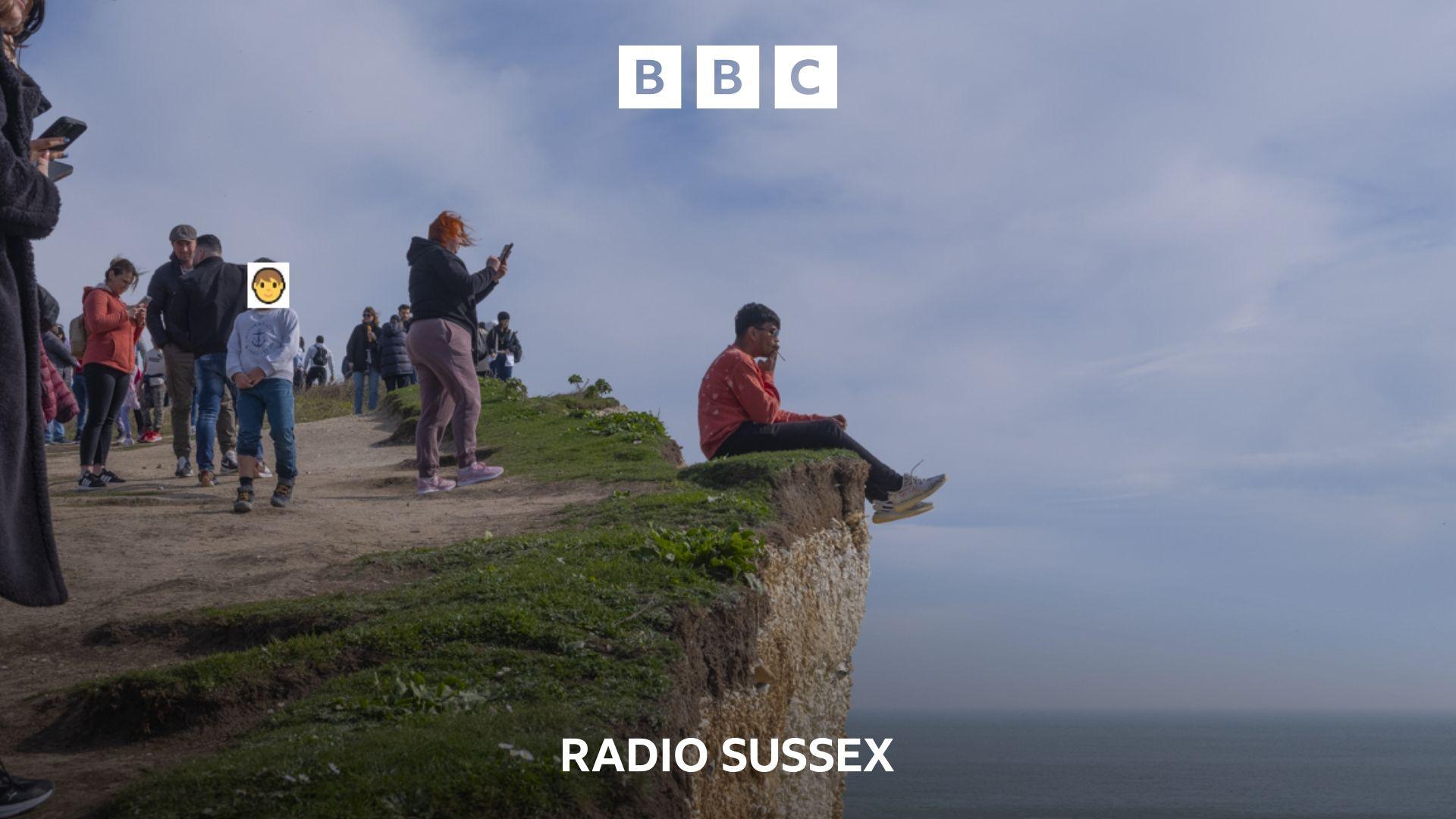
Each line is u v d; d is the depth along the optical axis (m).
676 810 3.68
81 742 4.09
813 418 9.41
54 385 7.45
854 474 8.85
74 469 13.19
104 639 5.27
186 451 11.89
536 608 4.88
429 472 10.27
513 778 3.28
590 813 3.33
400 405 18.59
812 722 7.56
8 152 2.89
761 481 7.82
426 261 9.98
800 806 7.16
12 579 2.94
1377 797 187.88
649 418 14.44
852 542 8.77
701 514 7.02
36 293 3.12
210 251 11.16
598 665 4.36
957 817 143.12
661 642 4.65
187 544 7.48
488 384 19.14
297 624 5.13
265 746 3.59
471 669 4.29
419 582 5.89
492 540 6.79
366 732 3.69
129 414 17.20
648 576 5.48
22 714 4.31
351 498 10.03
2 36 3.05
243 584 6.19
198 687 4.24
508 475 11.17
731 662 5.32
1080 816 145.62
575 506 8.68
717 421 9.16
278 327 8.91
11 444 2.94
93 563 6.86
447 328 10.00
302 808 3.06
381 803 3.09
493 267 10.29
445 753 3.39
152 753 3.90
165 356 11.65
